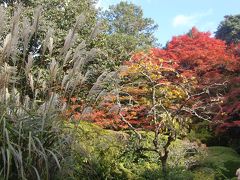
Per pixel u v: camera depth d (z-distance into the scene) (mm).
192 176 8125
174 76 12086
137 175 8438
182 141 10742
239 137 14172
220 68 14031
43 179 4656
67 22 12188
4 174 4273
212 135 14180
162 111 8414
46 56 7414
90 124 7293
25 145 4699
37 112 5113
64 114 5281
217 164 10438
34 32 5539
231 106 12461
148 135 9586
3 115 4594
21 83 5668
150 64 9398
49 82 5363
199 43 14609
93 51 5484
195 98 10156
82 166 5488
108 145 7844
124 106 9188
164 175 7793
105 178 7582
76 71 5445
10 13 10414
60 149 4875
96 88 5543
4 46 4910
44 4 12273
